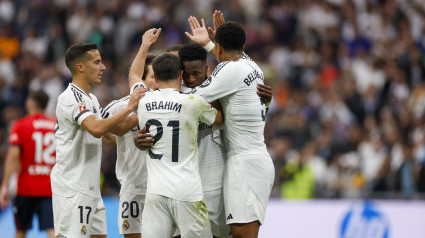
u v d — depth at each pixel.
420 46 52.97
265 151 19.95
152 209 18.83
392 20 54.47
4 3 62.44
